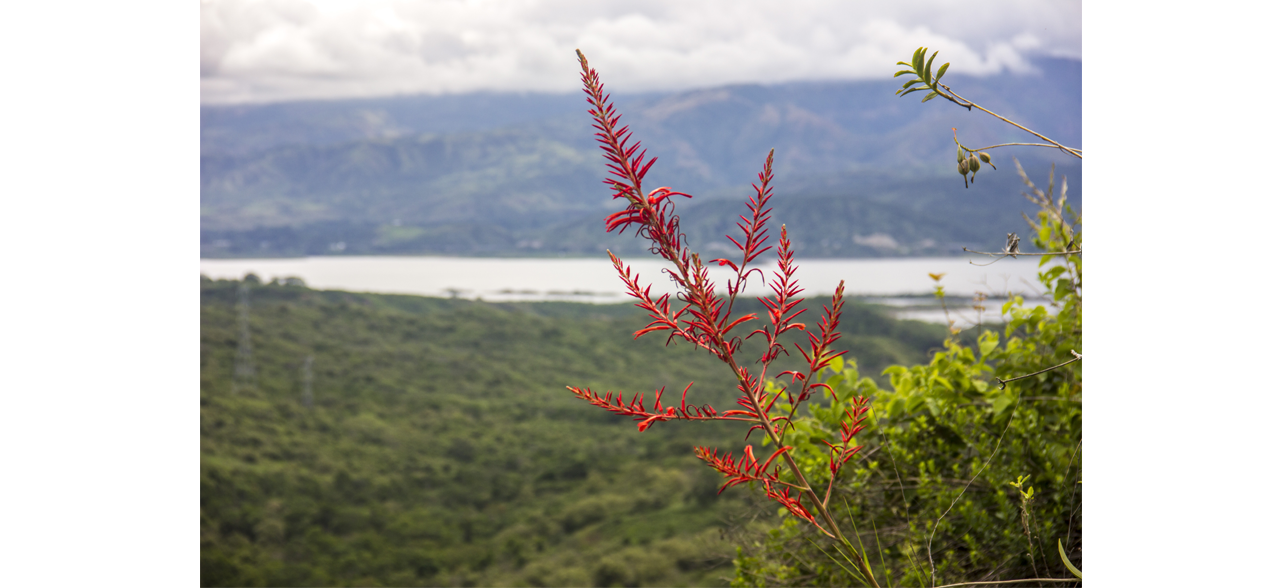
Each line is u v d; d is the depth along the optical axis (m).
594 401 0.65
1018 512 1.13
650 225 0.65
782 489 0.73
